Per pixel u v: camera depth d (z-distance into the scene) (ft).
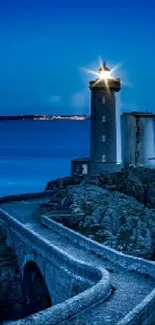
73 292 92.53
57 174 396.16
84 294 73.36
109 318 68.74
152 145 247.09
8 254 141.18
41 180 367.86
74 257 102.73
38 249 115.44
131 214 160.97
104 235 147.13
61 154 580.30
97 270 85.51
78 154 579.07
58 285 101.45
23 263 128.98
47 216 154.10
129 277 90.58
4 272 132.57
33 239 120.26
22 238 131.34
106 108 228.43
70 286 94.17
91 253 109.60
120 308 72.84
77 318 68.64
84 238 116.47
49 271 107.24
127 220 156.35
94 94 230.68
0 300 126.11
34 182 358.23
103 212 158.61
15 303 127.75
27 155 571.28
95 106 230.27
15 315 126.00
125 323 60.18
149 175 205.77
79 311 70.59
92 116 231.71
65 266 97.19
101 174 209.15
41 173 404.98
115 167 228.43
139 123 245.04
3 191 321.11
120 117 233.96
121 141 239.09
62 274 98.63
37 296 121.39
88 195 171.73
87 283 87.61
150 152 246.06
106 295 78.38
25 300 127.95
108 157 228.22
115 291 81.61
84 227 151.94
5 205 184.75
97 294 75.41
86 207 162.20
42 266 112.37
